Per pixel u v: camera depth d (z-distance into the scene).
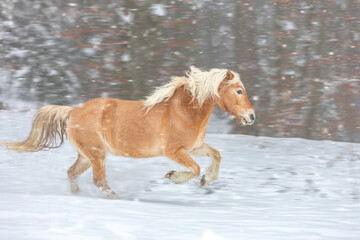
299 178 11.19
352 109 20.61
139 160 12.87
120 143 8.86
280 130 20.45
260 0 21.62
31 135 9.49
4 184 9.70
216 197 9.22
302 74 21.27
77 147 9.10
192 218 6.06
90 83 21.75
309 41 21.56
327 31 21.50
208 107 8.76
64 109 9.49
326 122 20.58
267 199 9.05
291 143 16.45
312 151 15.02
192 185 10.27
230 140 16.70
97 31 21.58
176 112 8.65
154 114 8.73
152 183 10.41
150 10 20.47
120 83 21.27
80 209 5.96
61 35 21.89
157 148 8.82
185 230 5.07
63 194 9.02
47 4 22.58
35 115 9.49
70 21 22.23
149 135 8.72
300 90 21.00
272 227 5.58
